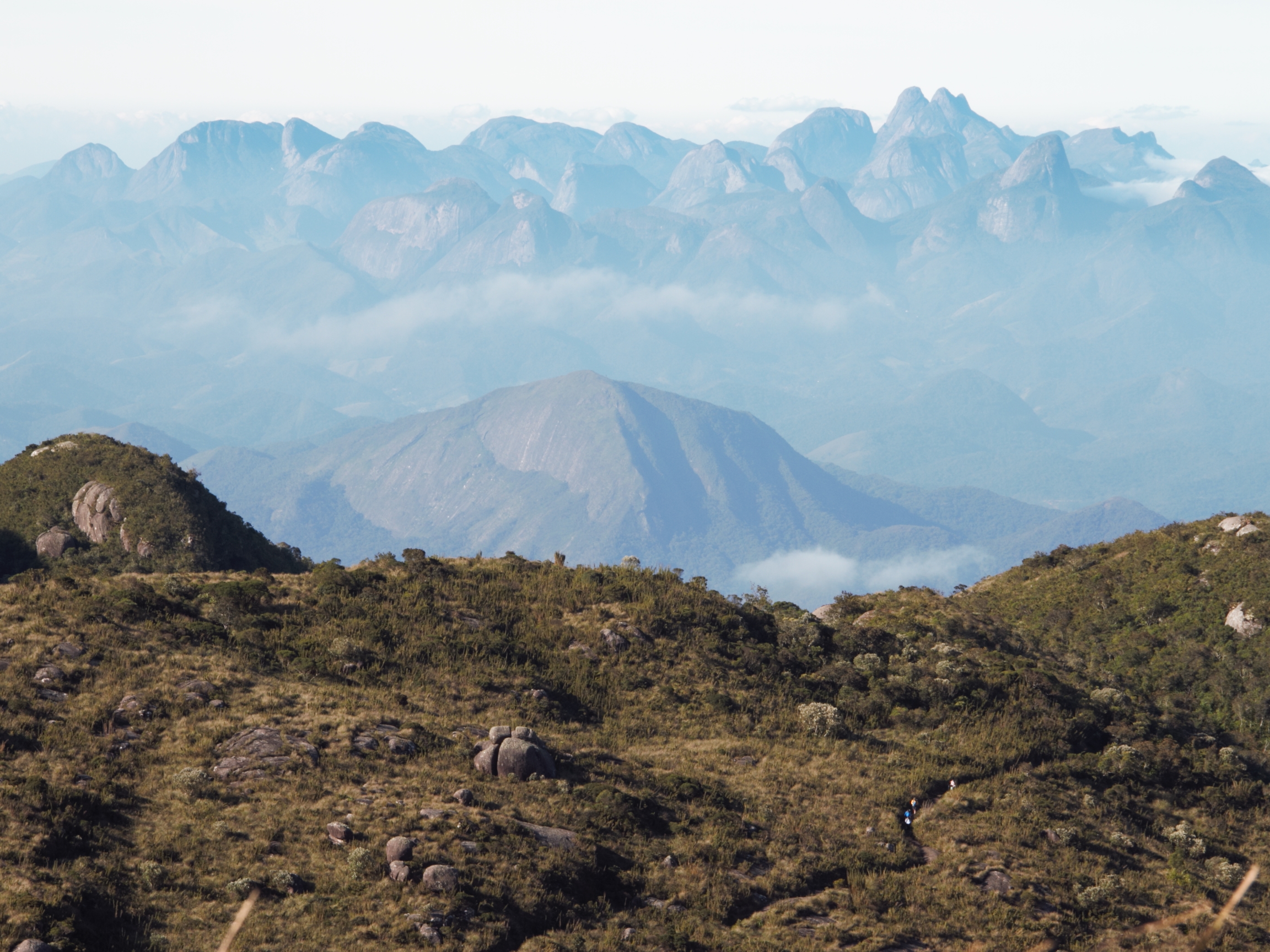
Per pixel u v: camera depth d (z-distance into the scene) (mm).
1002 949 54469
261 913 45938
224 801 53844
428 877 49344
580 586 96688
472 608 89375
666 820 61500
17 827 46875
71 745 56031
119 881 45844
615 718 76500
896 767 73688
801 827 63469
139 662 66938
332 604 84250
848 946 52750
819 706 80062
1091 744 84875
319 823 53062
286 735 60812
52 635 67750
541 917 49938
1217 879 67375
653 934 50562
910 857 62469
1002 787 72750
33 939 39594
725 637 93062
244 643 74562
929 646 100812
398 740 62625
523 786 60906
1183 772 81938
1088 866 64688
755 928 53594
